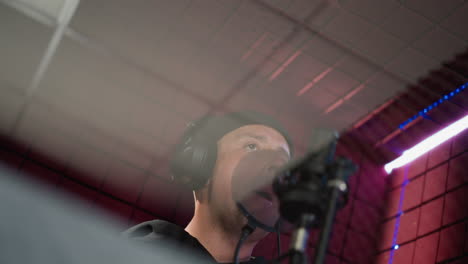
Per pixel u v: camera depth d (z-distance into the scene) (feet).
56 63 13.46
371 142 15.12
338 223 14.39
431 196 13.73
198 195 3.80
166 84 14.21
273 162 3.14
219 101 14.38
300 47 12.81
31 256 0.95
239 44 13.12
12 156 12.37
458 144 13.62
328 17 12.00
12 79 13.12
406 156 14.89
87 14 12.87
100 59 13.85
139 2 12.59
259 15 12.26
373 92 13.70
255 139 3.89
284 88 14.06
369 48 12.58
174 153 4.10
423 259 12.96
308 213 2.34
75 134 13.17
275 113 14.52
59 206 1.04
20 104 12.97
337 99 14.08
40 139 12.80
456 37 11.77
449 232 12.67
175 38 13.35
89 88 13.70
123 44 13.53
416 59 12.58
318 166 2.39
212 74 14.06
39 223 0.98
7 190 0.98
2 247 0.93
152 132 13.89
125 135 13.62
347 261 14.06
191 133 4.07
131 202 12.96
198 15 12.64
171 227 3.51
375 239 14.62
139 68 14.05
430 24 11.70
